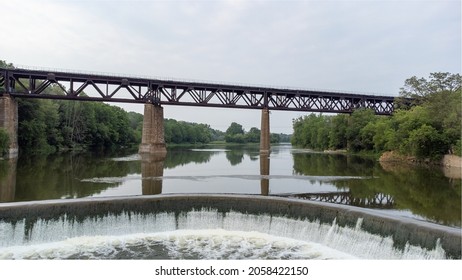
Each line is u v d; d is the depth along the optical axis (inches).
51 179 1336.1
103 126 4320.9
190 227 807.7
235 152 3895.2
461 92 2319.1
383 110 3745.1
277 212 777.6
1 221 694.5
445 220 781.3
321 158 2760.8
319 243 712.4
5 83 2330.2
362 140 3319.4
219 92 3053.6
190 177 1482.5
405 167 1966.0
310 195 1080.8
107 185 1224.8
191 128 7726.4
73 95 2536.9
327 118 4643.2
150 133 2901.1
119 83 2711.6
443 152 2144.4
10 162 1902.1
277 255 655.8
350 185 1284.4
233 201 808.3
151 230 788.0
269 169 1868.8
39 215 719.1
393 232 609.9
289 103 3319.4
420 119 2383.1
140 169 1781.5
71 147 3831.2
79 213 745.0
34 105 2893.7
